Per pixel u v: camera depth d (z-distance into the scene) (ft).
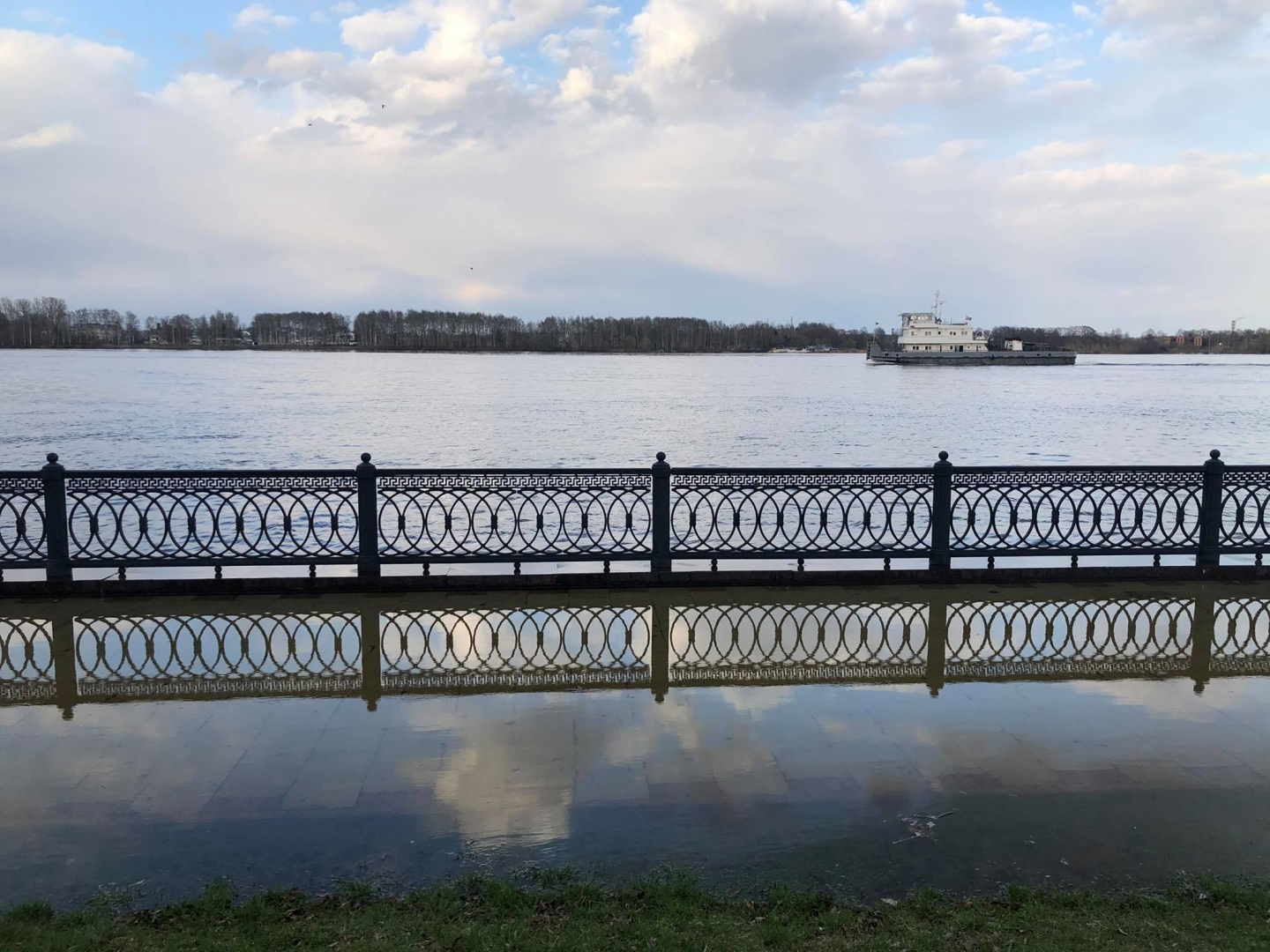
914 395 223.92
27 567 25.18
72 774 14.74
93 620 23.48
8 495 25.04
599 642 21.85
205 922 10.53
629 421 141.18
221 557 25.63
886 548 27.43
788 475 27.27
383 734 16.39
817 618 23.88
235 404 172.96
